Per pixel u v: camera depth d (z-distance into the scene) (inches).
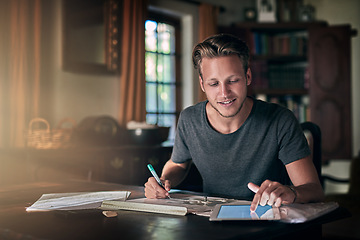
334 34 189.0
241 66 53.8
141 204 47.4
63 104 132.6
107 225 39.8
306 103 202.5
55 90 130.9
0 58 117.7
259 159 61.9
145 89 151.4
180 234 36.1
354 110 195.8
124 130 129.3
